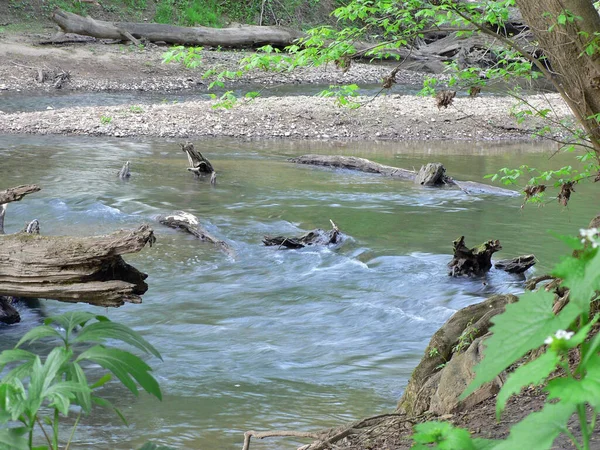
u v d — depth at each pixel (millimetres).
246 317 10039
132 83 36812
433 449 2004
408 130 28125
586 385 1523
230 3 48000
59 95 33469
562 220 15625
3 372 7926
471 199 17797
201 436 6355
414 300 10641
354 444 5281
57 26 41656
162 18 45062
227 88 37062
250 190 18312
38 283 6797
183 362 8367
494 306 6559
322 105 30094
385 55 7484
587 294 1636
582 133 6629
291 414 6902
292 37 43312
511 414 4902
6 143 23672
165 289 11172
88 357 2215
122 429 6496
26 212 15430
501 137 27859
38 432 6348
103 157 22000
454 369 5750
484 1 6824
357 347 8961
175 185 18578
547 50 6129
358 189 18828
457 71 7363
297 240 13531
